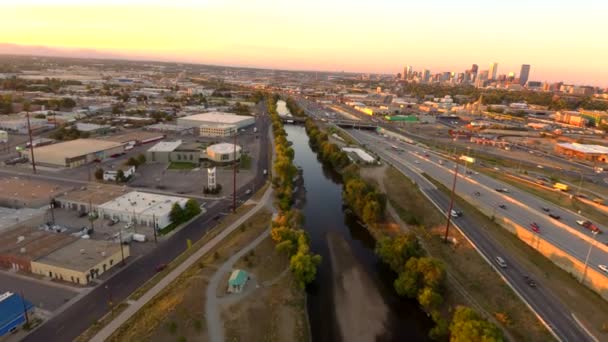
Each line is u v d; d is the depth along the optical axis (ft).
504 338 283.59
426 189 622.95
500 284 365.40
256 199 566.36
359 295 371.76
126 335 273.13
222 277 349.41
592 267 369.71
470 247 437.58
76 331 280.10
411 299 364.79
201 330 280.92
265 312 312.71
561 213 525.75
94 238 423.23
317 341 306.76
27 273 355.97
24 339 271.08
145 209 479.00
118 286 340.39
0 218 447.42
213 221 486.79
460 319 279.49
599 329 307.58
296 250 392.68
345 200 590.14
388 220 517.96
